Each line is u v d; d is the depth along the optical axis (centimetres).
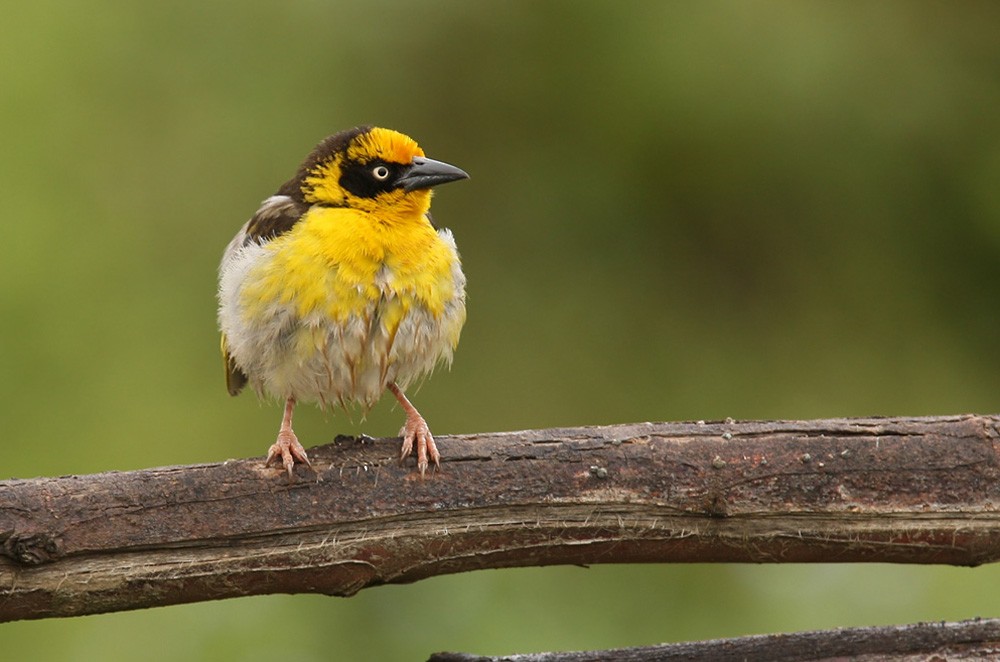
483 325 1420
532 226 1440
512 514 698
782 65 1368
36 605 665
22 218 1376
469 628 1149
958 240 1400
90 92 1435
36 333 1346
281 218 849
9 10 1430
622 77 1397
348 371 824
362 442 714
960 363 1385
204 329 1380
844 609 1152
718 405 1385
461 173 847
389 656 1148
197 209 1420
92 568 667
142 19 1452
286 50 1450
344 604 1174
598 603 1174
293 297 803
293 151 1438
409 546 693
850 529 702
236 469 692
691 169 1413
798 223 1420
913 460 702
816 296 1417
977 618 705
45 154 1405
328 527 688
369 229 816
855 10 1393
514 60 1424
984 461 703
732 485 701
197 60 1455
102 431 1325
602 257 1438
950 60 1380
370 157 841
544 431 717
